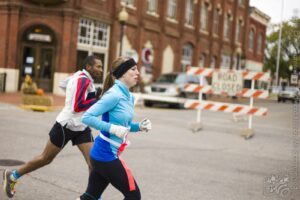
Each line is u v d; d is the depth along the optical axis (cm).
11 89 2520
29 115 1614
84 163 877
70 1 2564
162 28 3503
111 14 2923
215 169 928
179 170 890
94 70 582
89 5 2728
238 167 966
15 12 2491
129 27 3120
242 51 5222
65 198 637
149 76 3306
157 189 731
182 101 2111
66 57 2581
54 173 779
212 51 4438
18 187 674
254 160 1067
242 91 1536
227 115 2403
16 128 1262
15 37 2508
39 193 652
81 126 576
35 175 754
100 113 432
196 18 4053
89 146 581
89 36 2780
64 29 2575
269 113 2856
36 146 1018
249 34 5462
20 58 2558
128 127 456
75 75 578
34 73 2589
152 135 1362
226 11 4719
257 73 1515
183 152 1104
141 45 3241
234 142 1370
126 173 436
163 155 1040
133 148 1102
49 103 1858
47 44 2588
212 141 1352
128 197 437
